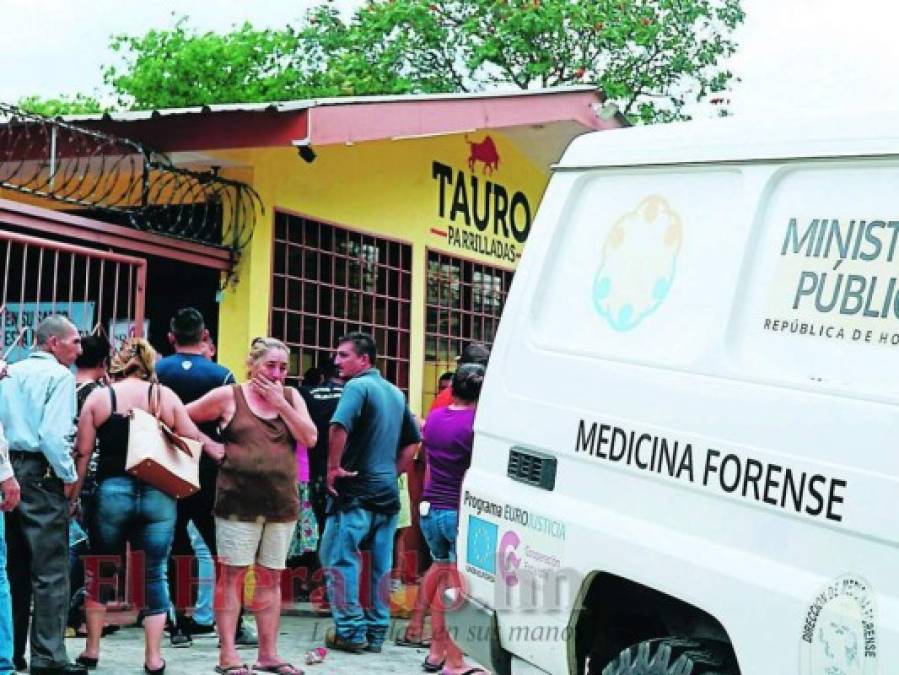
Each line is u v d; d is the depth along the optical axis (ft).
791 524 11.67
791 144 12.89
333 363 29.99
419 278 38.40
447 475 24.62
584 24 67.97
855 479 11.10
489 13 69.05
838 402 11.52
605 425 14.03
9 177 30.37
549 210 16.21
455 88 69.62
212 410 23.00
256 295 31.63
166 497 22.25
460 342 40.78
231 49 68.69
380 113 30.94
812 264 12.34
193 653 24.68
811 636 11.24
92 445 21.99
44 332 21.01
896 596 10.60
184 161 31.45
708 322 13.25
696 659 12.62
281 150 32.65
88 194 30.17
